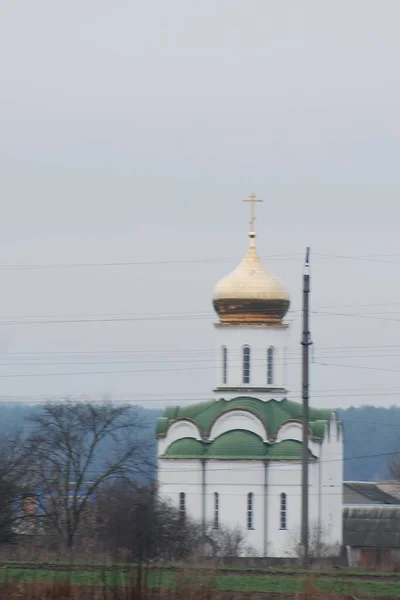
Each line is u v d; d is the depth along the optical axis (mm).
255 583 177875
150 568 160125
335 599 165875
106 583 159750
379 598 168625
